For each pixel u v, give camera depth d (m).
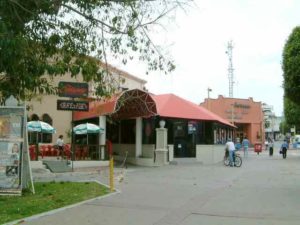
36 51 13.05
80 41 13.86
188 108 34.19
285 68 41.47
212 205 12.66
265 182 19.16
